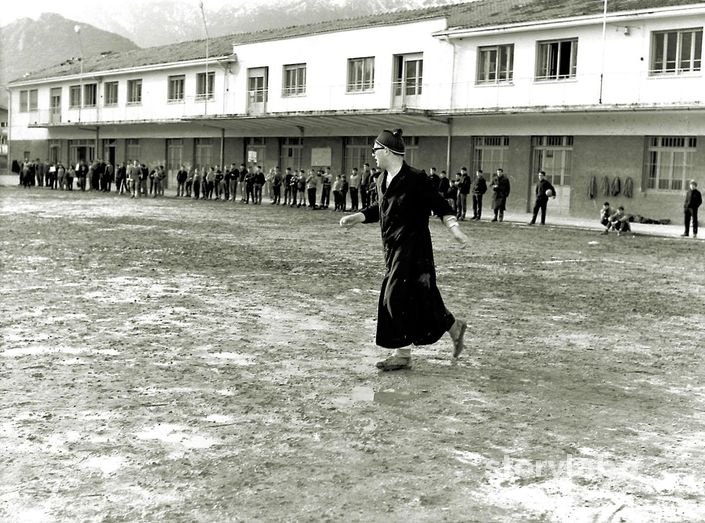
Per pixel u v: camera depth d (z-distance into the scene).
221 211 29.97
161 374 6.20
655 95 27.97
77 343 7.22
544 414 5.38
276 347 7.26
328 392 5.81
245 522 3.59
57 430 4.83
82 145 56.06
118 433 4.79
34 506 3.74
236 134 44.66
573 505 3.86
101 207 30.64
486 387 6.06
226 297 10.06
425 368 6.60
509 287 11.64
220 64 44.91
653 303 10.44
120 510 3.70
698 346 7.76
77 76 53.97
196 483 4.04
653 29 27.81
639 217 28.14
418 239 6.25
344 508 3.76
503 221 27.83
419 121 34.62
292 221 25.27
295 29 44.16
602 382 6.29
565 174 30.92
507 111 30.84
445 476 4.21
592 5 30.89
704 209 27.02
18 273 11.79
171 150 49.28
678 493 4.04
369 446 4.65
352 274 12.69
